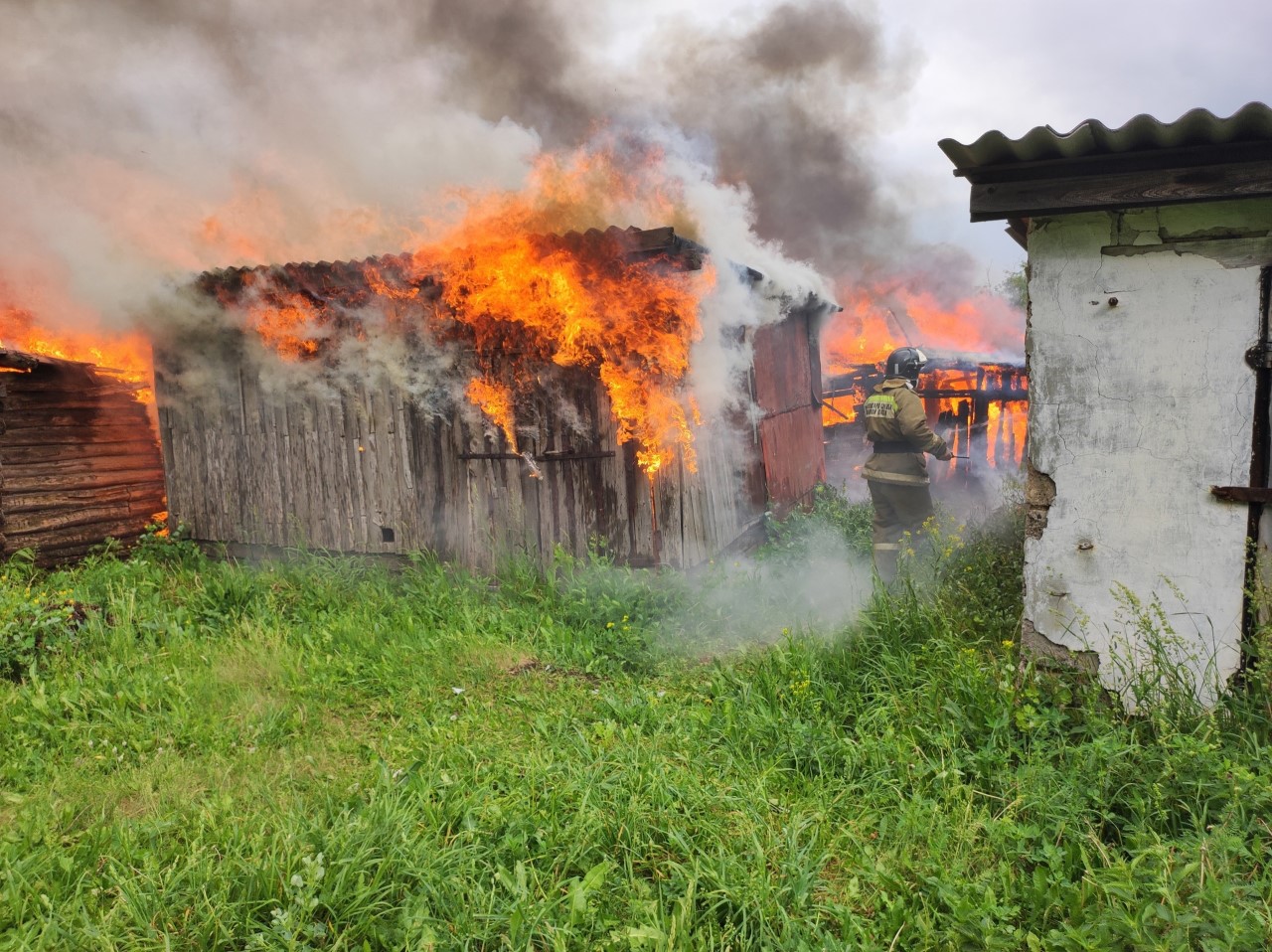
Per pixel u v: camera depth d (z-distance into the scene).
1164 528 4.07
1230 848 2.76
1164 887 2.60
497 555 7.27
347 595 7.09
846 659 4.81
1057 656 4.32
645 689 4.98
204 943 2.67
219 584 6.93
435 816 3.38
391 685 5.12
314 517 8.05
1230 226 3.82
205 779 3.92
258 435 8.24
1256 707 3.77
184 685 4.96
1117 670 4.20
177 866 3.12
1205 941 2.45
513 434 7.12
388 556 7.75
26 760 4.07
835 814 3.54
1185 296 3.95
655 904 2.87
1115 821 3.27
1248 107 3.32
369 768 3.95
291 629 6.19
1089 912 2.71
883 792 3.64
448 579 7.27
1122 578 4.17
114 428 9.07
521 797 3.54
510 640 5.95
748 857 3.12
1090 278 4.11
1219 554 3.98
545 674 5.33
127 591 6.88
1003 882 2.88
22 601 5.88
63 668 5.21
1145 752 3.47
